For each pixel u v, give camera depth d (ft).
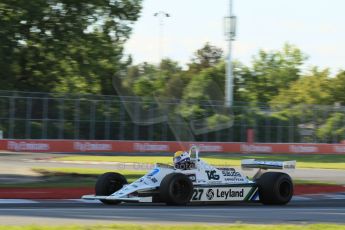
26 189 159.43
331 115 436.76
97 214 107.04
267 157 372.17
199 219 102.63
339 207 139.44
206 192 131.44
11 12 286.25
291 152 422.41
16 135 355.56
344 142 436.76
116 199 124.16
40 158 309.01
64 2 299.38
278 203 141.08
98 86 386.11
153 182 128.16
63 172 210.38
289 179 143.23
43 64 334.85
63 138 368.27
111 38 334.85
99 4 307.78
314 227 90.79
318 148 429.79
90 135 374.84
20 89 357.82
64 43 309.42
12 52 299.79
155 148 386.93
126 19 331.98
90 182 185.78
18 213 106.83
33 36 304.09
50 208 119.75
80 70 335.47
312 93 620.90
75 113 371.56
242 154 395.14
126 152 380.78
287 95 638.94
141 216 104.94
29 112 359.05
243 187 137.39
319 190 189.26
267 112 422.82
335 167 309.63
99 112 377.71
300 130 428.97
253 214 114.73
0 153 334.65
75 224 89.61
